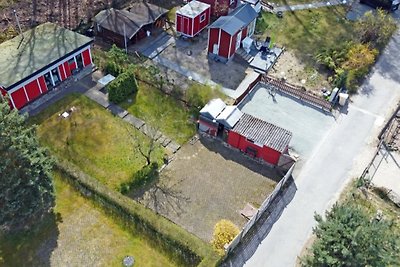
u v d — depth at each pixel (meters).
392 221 26.53
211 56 42.84
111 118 35.56
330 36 46.66
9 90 33.00
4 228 27.67
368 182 31.97
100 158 32.53
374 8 51.69
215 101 35.38
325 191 31.56
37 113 35.22
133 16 43.53
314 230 25.03
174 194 30.72
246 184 31.83
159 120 35.88
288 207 30.39
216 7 46.78
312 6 51.06
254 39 45.31
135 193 30.58
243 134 32.81
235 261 27.06
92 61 39.94
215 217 29.56
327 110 38.25
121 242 27.70
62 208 29.27
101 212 29.19
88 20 44.38
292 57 43.78
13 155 24.91
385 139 35.66
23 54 35.69
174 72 40.62
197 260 26.53
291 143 34.97
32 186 25.73
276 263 27.17
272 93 39.56
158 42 44.19
